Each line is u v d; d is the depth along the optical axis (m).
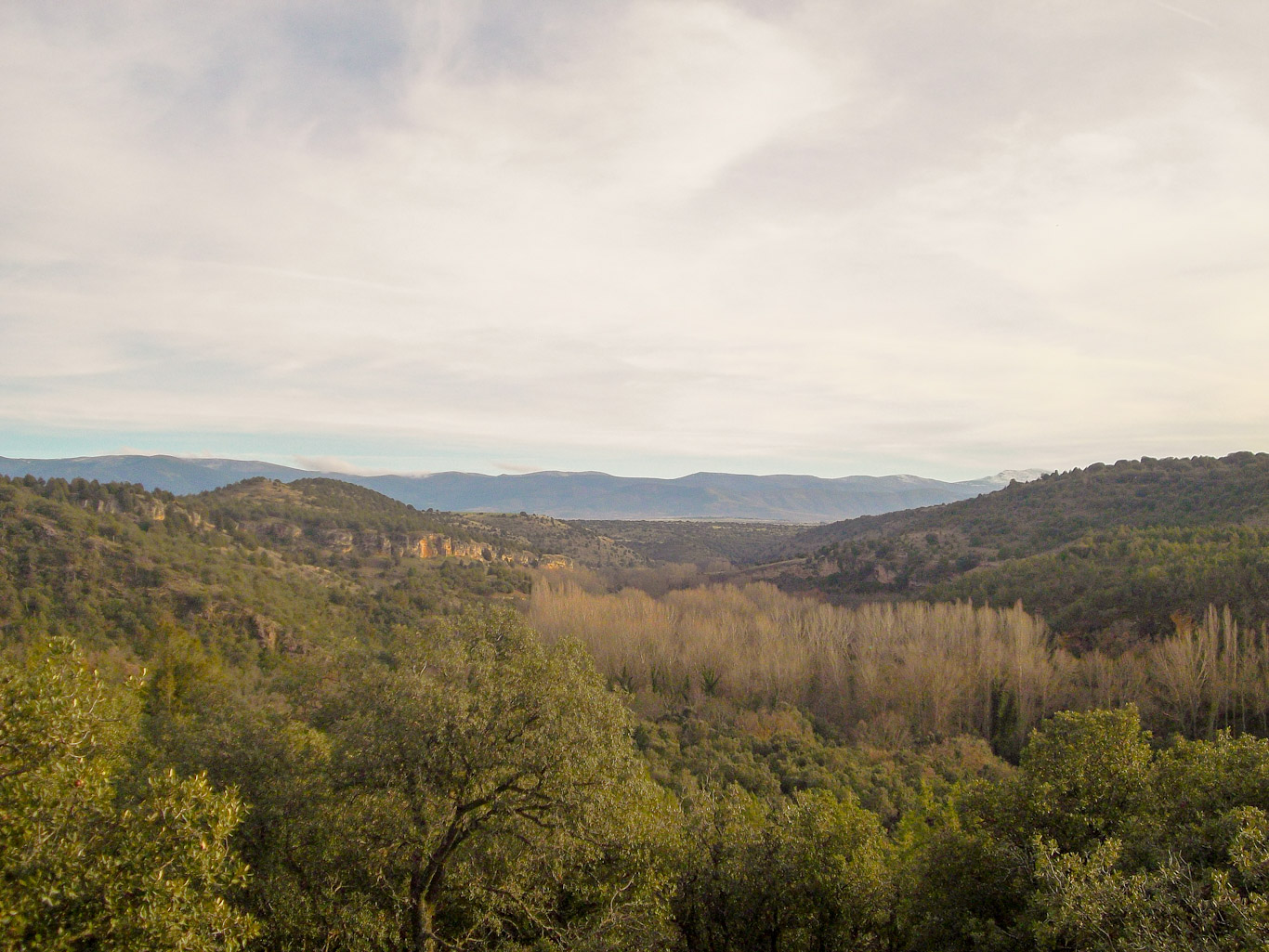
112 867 11.20
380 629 78.88
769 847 20.72
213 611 61.38
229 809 12.43
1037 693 58.03
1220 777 17.25
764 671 66.56
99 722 13.54
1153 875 13.30
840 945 19.53
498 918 18.08
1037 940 13.51
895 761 50.72
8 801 11.07
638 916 17.73
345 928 16.69
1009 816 19.11
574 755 16.78
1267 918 11.17
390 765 16.12
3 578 54.47
